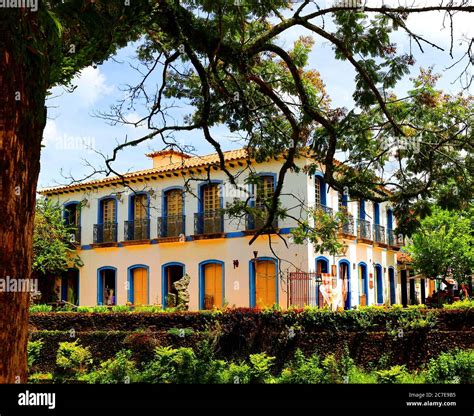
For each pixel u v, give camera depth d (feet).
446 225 82.07
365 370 38.24
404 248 85.61
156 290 82.48
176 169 78.38
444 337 37.32
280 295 69.92
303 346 40.55
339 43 24.72
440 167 29.32
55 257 84.58
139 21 20.42
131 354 43.39
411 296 107.24
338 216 36.52
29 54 11.55
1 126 10.88
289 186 69.67
